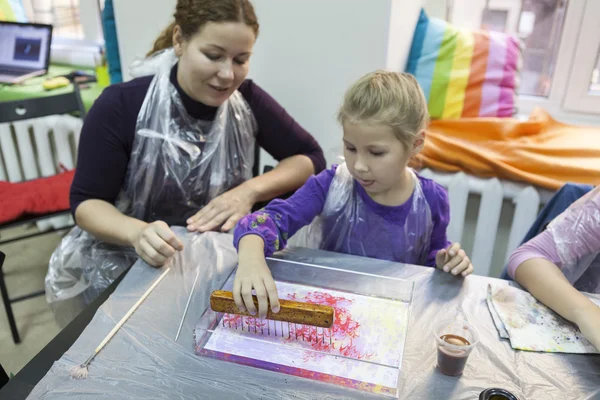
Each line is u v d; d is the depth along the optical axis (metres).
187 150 1.25
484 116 1.74
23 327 1.78
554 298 0.84
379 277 0.89
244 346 0.74
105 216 1.16
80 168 1.21
